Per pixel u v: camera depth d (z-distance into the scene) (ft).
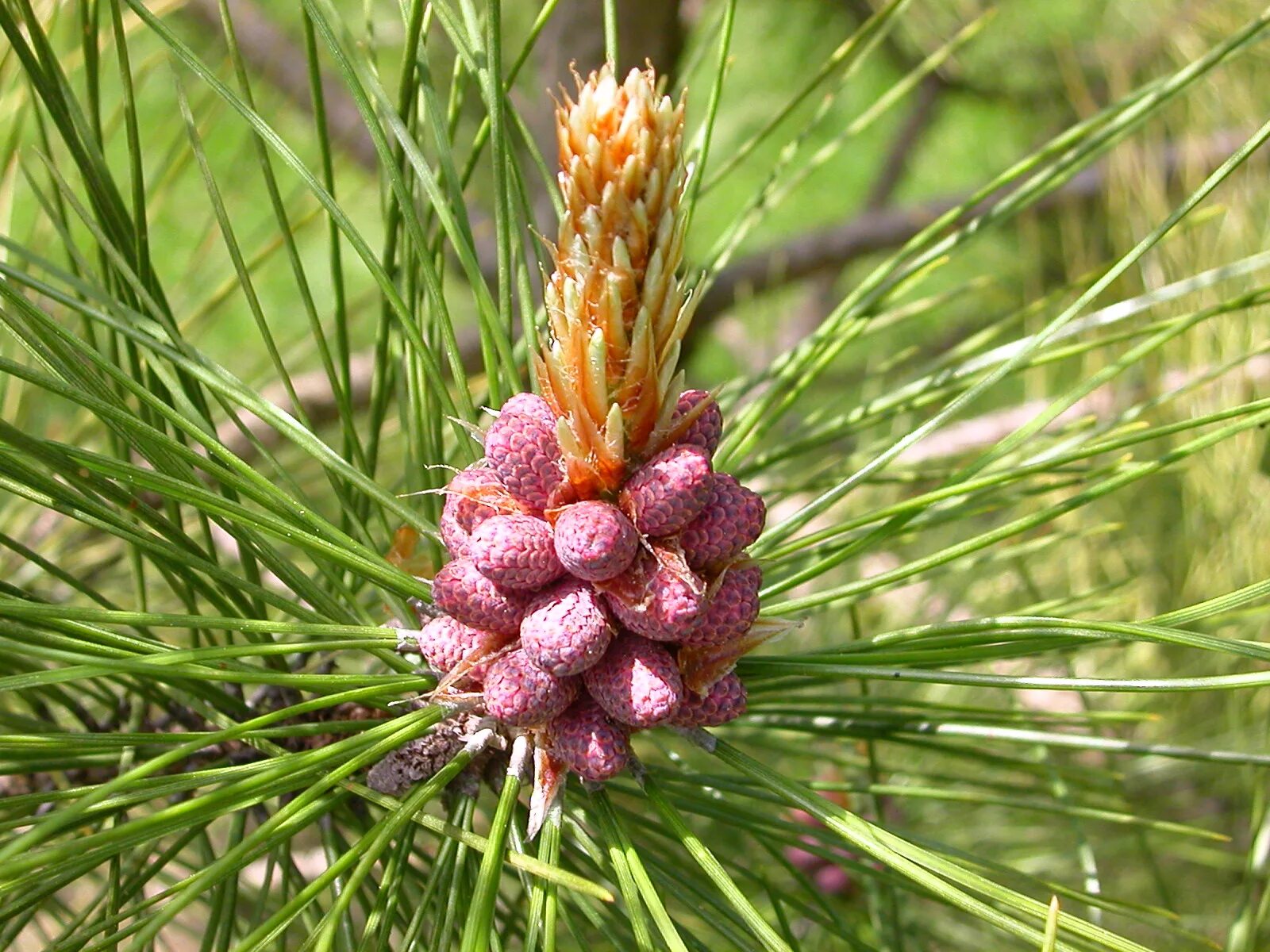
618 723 0.63
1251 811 1.16
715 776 0.75
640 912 0.58
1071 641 0.64
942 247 0.79
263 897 0.73
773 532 0.70
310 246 1.98
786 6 2.01
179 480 0.61
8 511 1.00
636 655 0.61
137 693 0.76
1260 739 1.17
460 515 0.63
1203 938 0.76
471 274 0.66
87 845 0.49
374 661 0.85
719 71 0.72
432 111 0.69
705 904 0.74
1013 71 1.85
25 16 0.65
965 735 0.75
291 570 0.70
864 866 0.73
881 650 0.66
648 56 1.29
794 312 2.23
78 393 0.58
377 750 0.58
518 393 0.68
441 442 0.77
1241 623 1.12
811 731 0.77
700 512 0.60
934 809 1.20
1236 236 1.25
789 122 2.13
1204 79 1.36
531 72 1.55
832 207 2.31
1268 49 1.36
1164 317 1.23
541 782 0.62
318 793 0.56
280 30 1.62
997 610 1.26
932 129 2.24
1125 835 1.18
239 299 1.92
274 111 1.64
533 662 0.61
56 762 0.70
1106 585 0.90
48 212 0.74
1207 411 1.17
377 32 1.66
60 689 0.78
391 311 0.77
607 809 0.63
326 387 1.36
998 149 2.18
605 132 0.56
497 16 0.62
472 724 0.66
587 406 0.59
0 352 0.99
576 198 0.57
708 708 0.63
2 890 0.59
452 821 0.66
